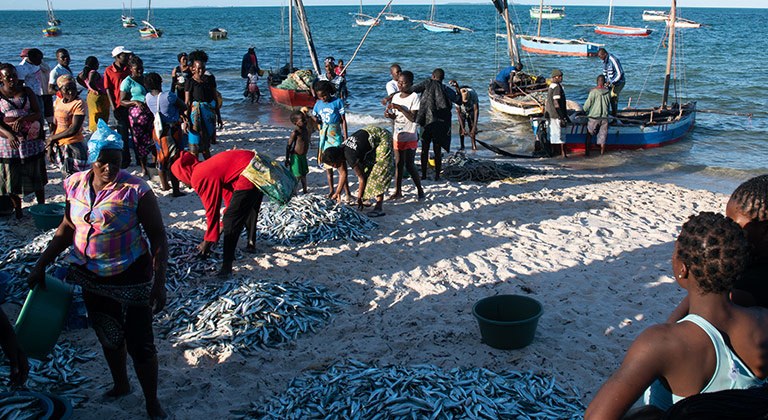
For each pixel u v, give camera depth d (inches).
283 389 164.4
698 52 1776.6
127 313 145.1
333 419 141.7
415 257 260.5
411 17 5639.8
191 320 198.8
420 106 382.0
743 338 77.4
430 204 337.1
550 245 277.3
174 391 162.4
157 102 328.8
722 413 69.9
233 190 231.5
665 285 232.8
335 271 242.1
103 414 150.3
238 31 3469.5
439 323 202.1
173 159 335.9
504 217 316.8
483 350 184.5
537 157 545.3
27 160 275.1
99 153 134.6
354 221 291.9
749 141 619.2
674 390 78.0
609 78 601.9
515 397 150.2
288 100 788.0
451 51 1827.0
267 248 265.1
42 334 149.7
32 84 373.7
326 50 1924.2
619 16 6112.2
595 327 200.2
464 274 242.8
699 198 382.6
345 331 197.2
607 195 377.1
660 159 544.1
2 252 241.1
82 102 295.1
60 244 147.8
